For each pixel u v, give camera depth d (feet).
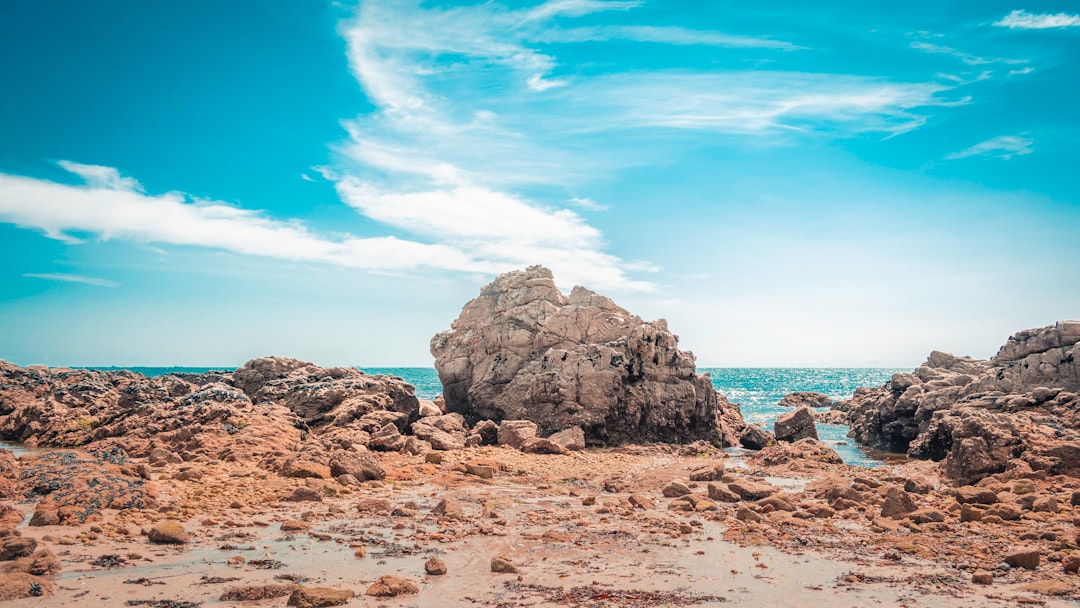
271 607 42.42
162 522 63.77
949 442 136.67
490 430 155.02
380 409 147.23
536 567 53.52
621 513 75.97
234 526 65.00
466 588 47.62
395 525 67.36
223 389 135.64
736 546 61.11
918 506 74.23
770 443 177.06
